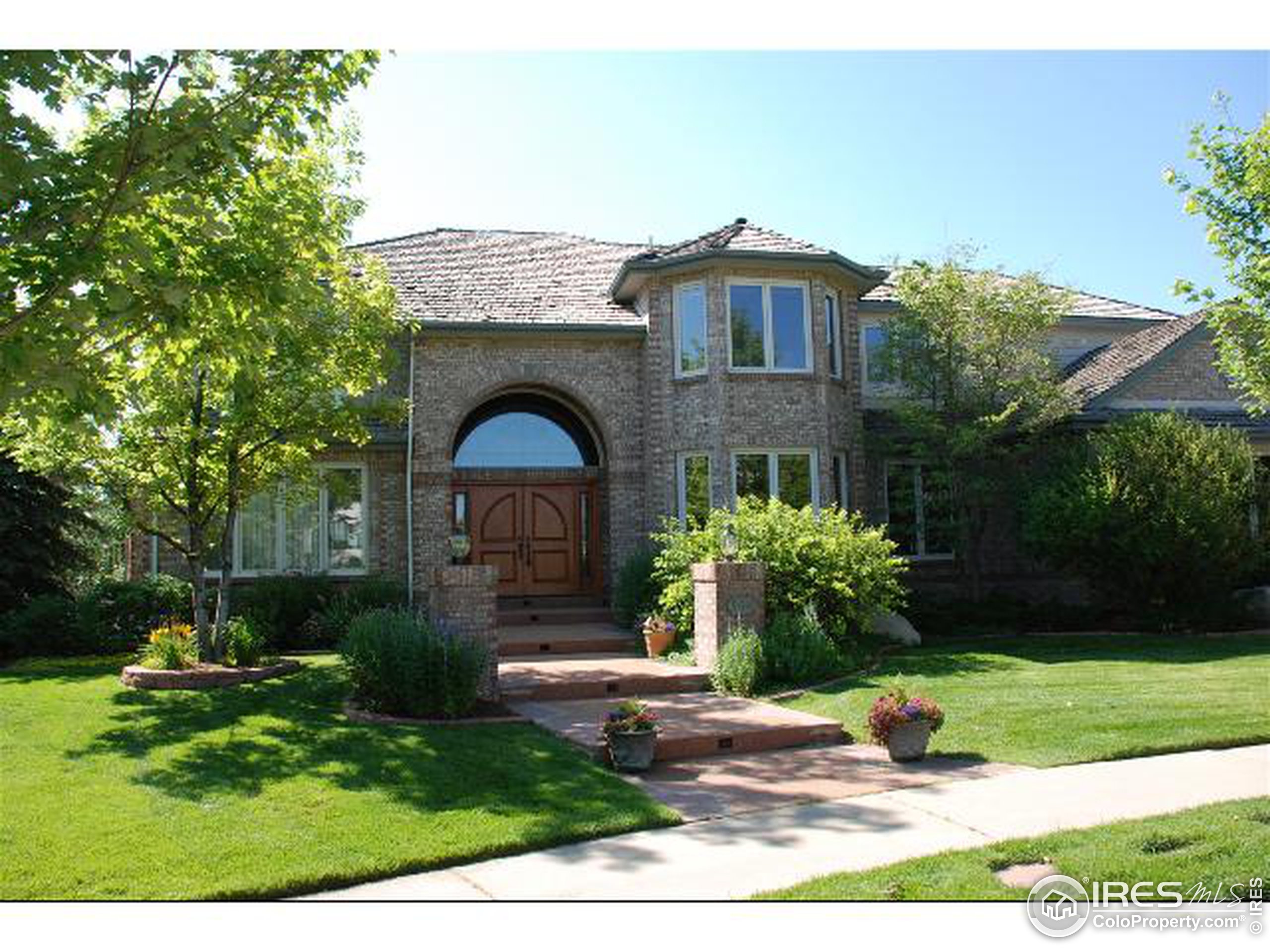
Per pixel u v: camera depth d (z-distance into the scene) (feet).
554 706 35.73
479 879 19.13
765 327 57.88
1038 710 32.94
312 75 21.85
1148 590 54.85
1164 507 51.93
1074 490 54.60
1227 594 56.34
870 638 50.26
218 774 25.76
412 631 33.94
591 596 61.21
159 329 19.42
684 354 58.49
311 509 57.67
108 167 18.17
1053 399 57.77
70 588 62.23
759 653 39.11
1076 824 21.56
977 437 56.08
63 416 19.24
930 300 58.23
